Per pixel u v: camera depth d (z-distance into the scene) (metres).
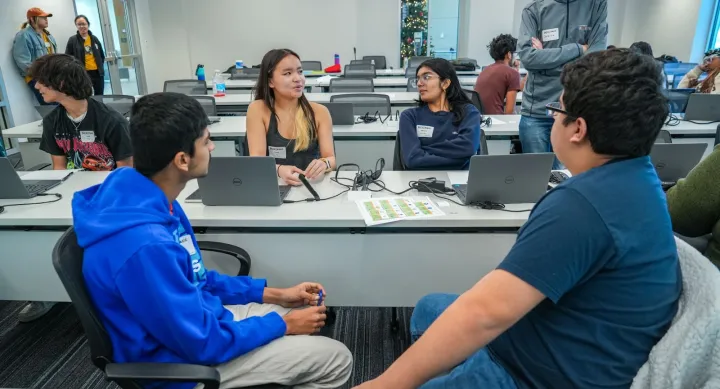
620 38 9.07
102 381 1.80
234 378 1.16
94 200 1.02
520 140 3.17
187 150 1.06
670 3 7.61
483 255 1.72
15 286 1.81
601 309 0.79
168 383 1.07
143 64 8.30
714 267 0.80
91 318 0.95
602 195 0.75
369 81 4.94
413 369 0.81
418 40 8.70
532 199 1.73
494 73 3.98
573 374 0.83
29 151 3.56
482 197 1.71
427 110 2.29
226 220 1.64
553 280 0.75
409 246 1.71
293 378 1.20
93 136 2.22
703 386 0.77
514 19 8.27
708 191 1.27
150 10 8.51
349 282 1.77
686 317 0.77
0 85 5.17
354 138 3.40
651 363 0.78
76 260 0.97
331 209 1.72
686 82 4.80
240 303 1.43
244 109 4.62
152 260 0.95
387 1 8.28
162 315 0.96
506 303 0.76
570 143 0.84
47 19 5.63
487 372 0.94
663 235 0.78
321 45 8.65
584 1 2.72
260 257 1.75
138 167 1.07
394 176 2.12
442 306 1.26
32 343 2.02
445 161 2.17
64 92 2.08
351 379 1.81
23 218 1.65
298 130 2.22
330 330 2.10
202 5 8.50
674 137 3.14
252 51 8.73
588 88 0.77
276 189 1.71
